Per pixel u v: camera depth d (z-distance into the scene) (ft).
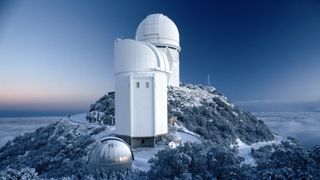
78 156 173.68
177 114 260.01
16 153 253.85
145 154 167.02
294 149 95.71
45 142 258.78
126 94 186.29
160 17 343.26
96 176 121.19
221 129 263.29
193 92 339.98
